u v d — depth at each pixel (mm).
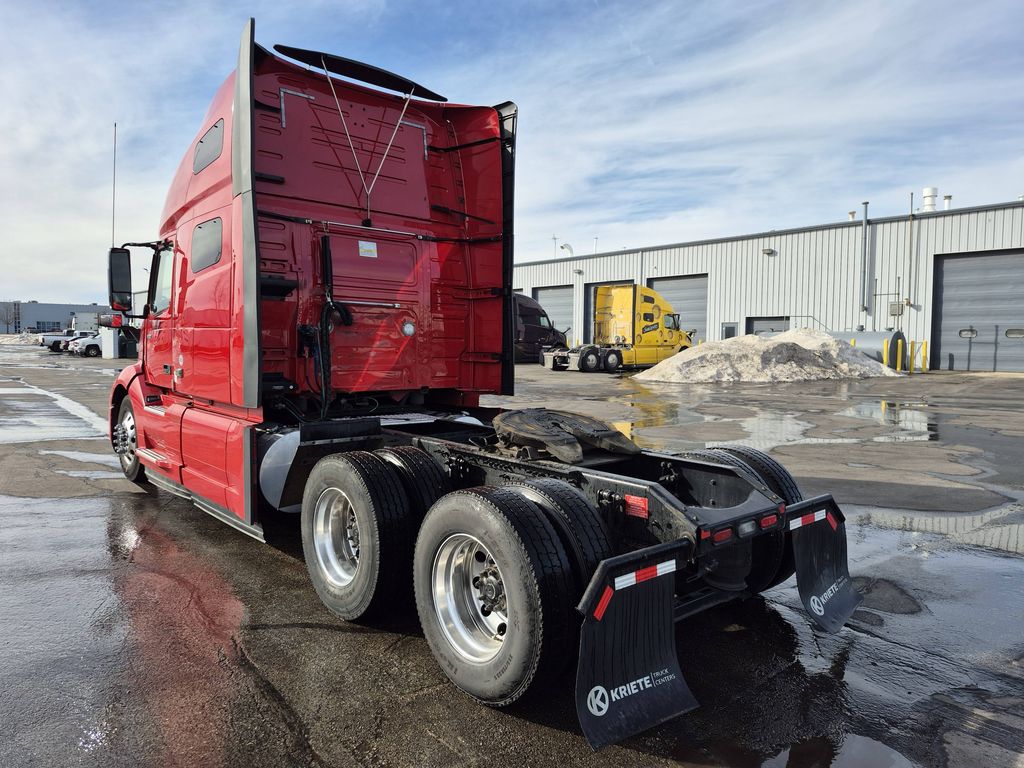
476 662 2939
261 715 2840
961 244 28281
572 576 2844
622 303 29094
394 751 2598
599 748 2479
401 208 5488
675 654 2859
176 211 5617
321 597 3941
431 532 3164
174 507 6320
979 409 14656
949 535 5465
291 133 4879
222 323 4684
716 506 3719
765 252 33969
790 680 3203
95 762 2502
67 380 23000
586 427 4254
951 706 2969
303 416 4773
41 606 3992
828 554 3705
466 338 5953
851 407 15086
